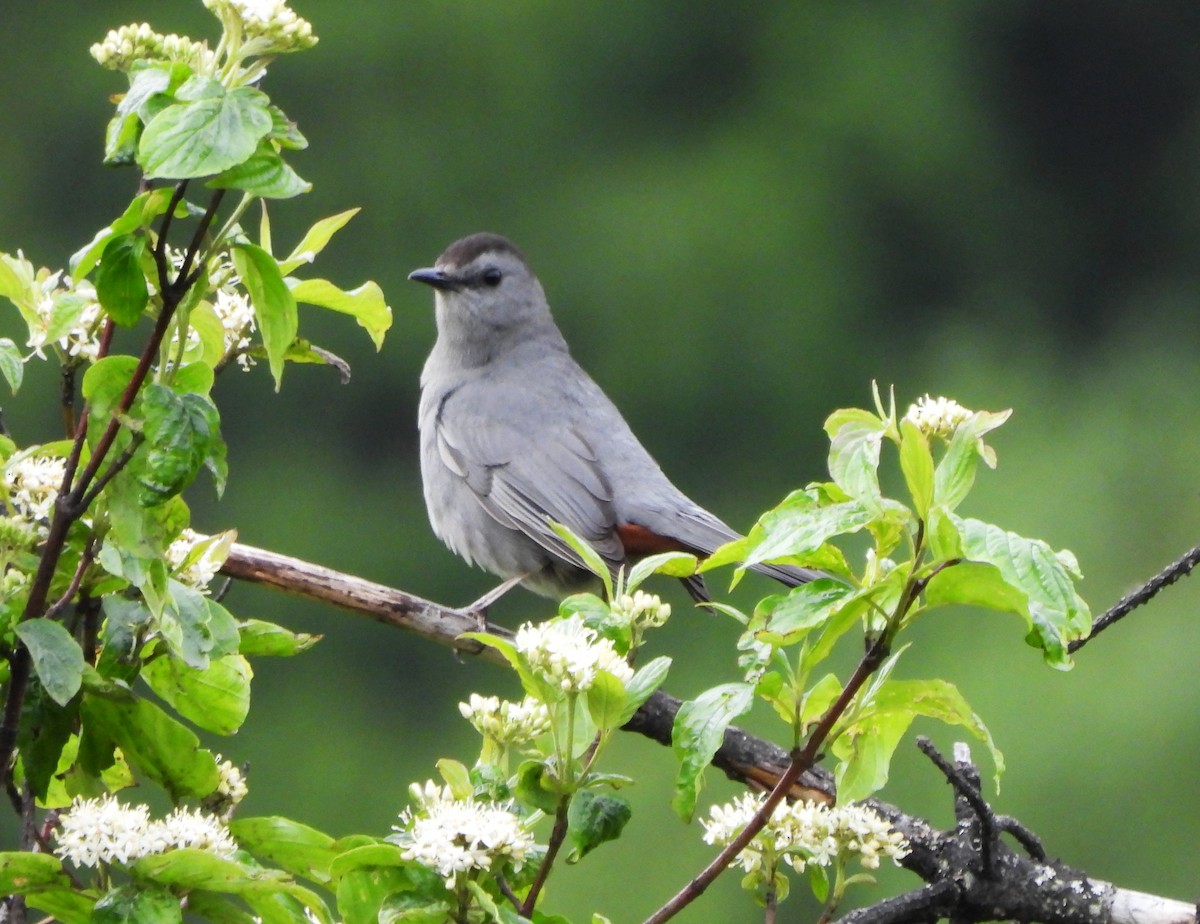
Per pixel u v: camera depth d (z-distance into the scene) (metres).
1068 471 17.80
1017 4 22.41
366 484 18.94
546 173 20.59
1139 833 14.02
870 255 21.12
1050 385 19.89
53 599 3.82
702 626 16.06
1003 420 3.37
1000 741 14.42
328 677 17.19
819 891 3.98
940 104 21.75
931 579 3.41
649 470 8.31
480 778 3.66
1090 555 16.70
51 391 17.78
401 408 19.30
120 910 3.35
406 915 3.46
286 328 3.57
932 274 21.38
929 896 4.86
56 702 3.66
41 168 20.42
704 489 19.47
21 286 3.98
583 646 3.44
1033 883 4.87
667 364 20.05
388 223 20.44
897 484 15.70
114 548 3.52
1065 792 14.26
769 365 19.84
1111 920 4.81
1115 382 19.98
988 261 21.62
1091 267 21.83
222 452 3.45
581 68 21.02
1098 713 14.48
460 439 8.44
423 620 6.31
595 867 13.57
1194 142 22.08
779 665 3.75
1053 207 22.12
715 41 21.34
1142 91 22.58
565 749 3.49
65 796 4.00
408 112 20.94
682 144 21.30
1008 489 17.62
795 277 20.27
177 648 3.63
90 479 3.44
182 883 3.43
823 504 3.52
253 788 16.72
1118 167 22.31
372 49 20.88
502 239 8.88
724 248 20.22
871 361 20.19
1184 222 21.88
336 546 18.64
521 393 8.51
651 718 5.51
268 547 18.69
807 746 3.57
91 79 20.45
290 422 19.20
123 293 3.41
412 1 20.98
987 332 20.95
